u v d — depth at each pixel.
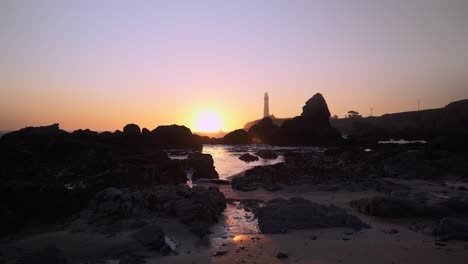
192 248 11.89
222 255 11.13
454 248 11.55
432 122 103.25
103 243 11.76
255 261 10.59
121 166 25.86
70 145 36.78
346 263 10.32
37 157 33.50
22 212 14.53
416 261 10.42
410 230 13.70
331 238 12.76
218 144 91.31
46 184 15.88
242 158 47.97
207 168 29.58
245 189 22.84
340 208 16.83
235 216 16.31
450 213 15.55
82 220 14.75
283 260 10.64
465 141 41.44
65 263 10.15
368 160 34.75
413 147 49.31
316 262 10.44
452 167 29.17
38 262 9.72
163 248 11.47
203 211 14.92
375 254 11.03
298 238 12.80
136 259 10.61
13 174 24.58
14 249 11.41
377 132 91.56
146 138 54.50
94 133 49.09
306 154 48.16
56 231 13.54
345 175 26.30
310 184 23.97
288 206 15.20
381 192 21.67
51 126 46.44
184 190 16.95
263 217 14.72
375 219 15.32
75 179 25.72
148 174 23.72
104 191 16.00
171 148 66.38
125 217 14.83
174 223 14.24
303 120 82.06
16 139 41.59
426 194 18.20
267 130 96.56
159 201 15.98
